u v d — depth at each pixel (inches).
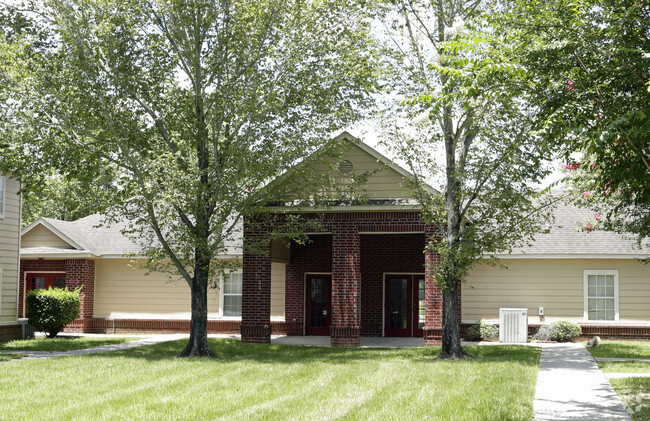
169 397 462.3
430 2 714.2
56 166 737.6
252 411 409.7
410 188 746.8
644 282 952.3
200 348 745.6
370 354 756.6
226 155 740.0
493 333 960.3
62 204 761.0
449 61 404.5
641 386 505.7
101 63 739.4
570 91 370.0
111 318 1091.3
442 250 705.6
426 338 844.0
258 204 762.8
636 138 362.3
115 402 443.5
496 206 692.1
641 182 383.9
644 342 909.2
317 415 394.9
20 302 1130.7
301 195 802.2
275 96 717.3
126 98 722.8
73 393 480.1
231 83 727.1
